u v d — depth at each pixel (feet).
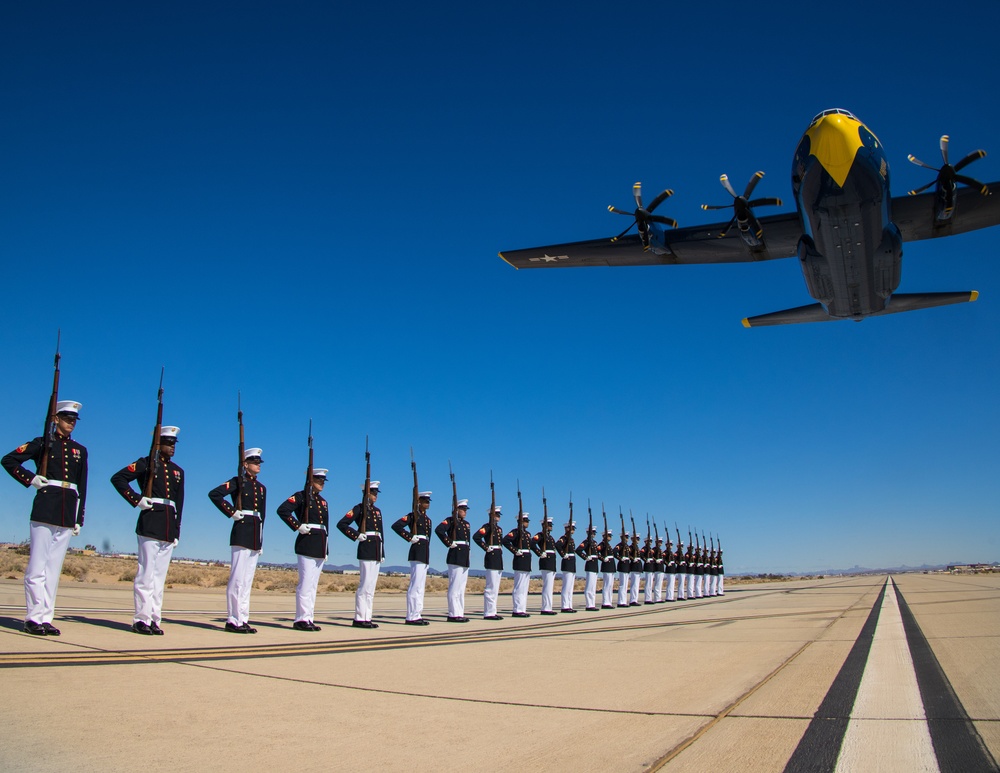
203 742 16.34
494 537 63.62
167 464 34.96
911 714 20.47
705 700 22.71
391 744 16.85
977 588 118.52
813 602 89.04
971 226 68.74
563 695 23.48
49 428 30.22
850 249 60.80
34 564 29.76
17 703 18.76
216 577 127.65
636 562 98.94
